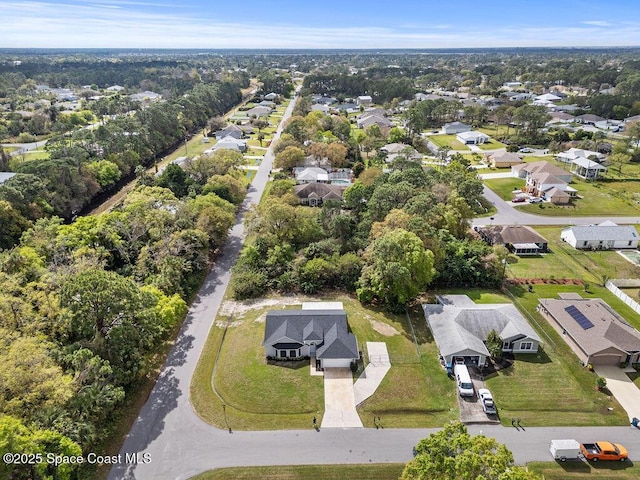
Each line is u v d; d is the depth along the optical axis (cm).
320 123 14500
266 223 6725
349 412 4059
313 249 6366
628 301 5797
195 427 3875
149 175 9575
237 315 5503
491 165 11781
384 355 4794
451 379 4469
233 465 3522
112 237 6181
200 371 4538
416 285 5466
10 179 7619
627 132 13938
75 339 4297
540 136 14575
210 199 7512
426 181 7994
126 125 12188
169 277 5528
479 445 2695
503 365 4647
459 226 7194
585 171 10656
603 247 7419
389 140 13750
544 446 3716
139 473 3431
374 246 5728
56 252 5716
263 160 12412
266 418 3991
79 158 9300
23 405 3253
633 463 3559
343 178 10462
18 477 2938
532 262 6944
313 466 3522
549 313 5403
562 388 4344
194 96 17438
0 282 4447
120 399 3841
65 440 3028
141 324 4356
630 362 4666
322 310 5225
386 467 3512
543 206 9088
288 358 4741
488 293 6047
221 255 7056
